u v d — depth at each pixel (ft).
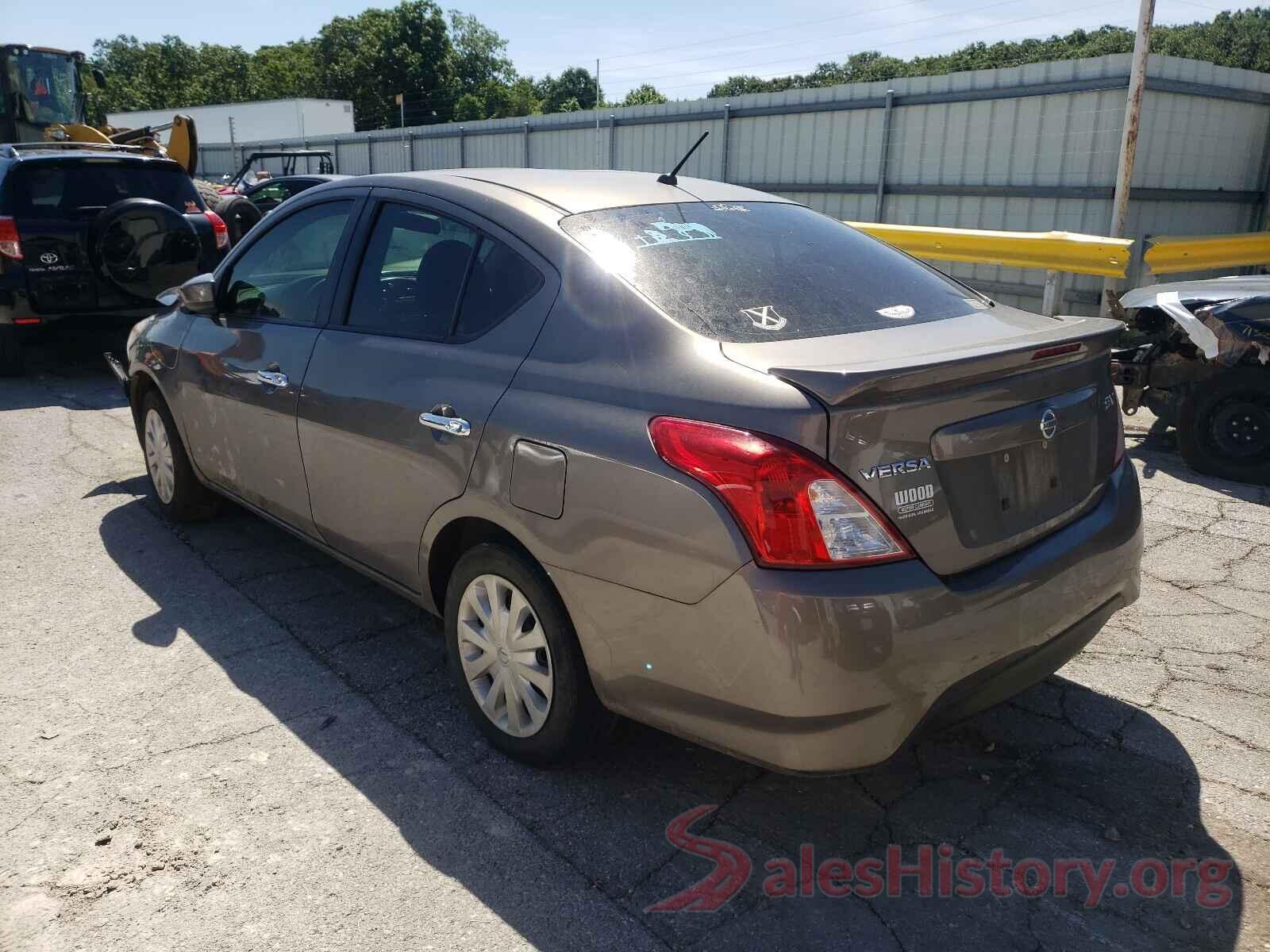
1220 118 39.09
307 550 14.78
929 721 7.45
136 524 15.80
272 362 11.84
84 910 7.52
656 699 7.89
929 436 7.33
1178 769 9.39
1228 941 7.28
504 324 9.21
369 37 215.10
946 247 30.86
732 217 10.37
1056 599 8.07
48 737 9.79
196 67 287.07
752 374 7.38
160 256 26.00
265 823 8.54
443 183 10.50
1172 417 20.02
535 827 8.56
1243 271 39.01
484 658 9.46
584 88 342.44
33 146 29.22
